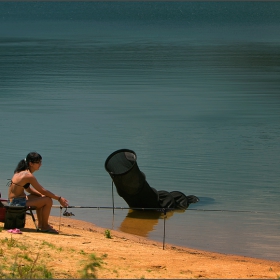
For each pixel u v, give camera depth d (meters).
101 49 108.56
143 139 37.66
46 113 47.12
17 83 64.94
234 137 37.91
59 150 34.62
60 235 17.12
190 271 13.85
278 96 55.50
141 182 23.72
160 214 23.64
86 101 53.00
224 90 59.62
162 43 123.50
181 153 33.69
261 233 20.89
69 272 12.70
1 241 14.80
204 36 147.75
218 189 26.91
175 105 50.81
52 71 76.00
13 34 156.62
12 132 39.88
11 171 29.78
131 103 51.91
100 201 25.19
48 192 17.02
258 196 25.75
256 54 98.38
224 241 19.91
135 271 13.35
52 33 161.25
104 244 16.62
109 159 24.89
